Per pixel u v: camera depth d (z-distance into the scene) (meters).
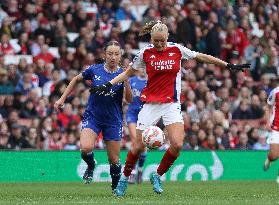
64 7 57.19
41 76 52.03
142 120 25.16
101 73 26.97
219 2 62.44
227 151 46.50
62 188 35.00
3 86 50.22
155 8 59.84
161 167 25.86
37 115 49.41
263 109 55.41
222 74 58.25
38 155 42.31
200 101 52.12
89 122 26.97
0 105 48.59
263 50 63.31
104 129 27.17
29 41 55.03
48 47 55.12
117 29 57.22
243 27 63.31
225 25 62.03
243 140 51.62
